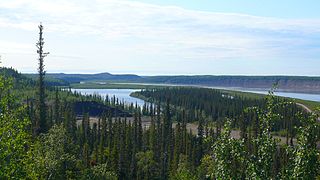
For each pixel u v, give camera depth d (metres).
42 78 84.12
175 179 80.12
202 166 72.75
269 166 16.62
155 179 113.31
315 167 16.31
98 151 117.06
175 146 129.50
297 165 16.20
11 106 29.55
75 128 138.62
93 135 142.62
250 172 16.66
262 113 17.69
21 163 28.11
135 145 132.50
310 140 16.64
